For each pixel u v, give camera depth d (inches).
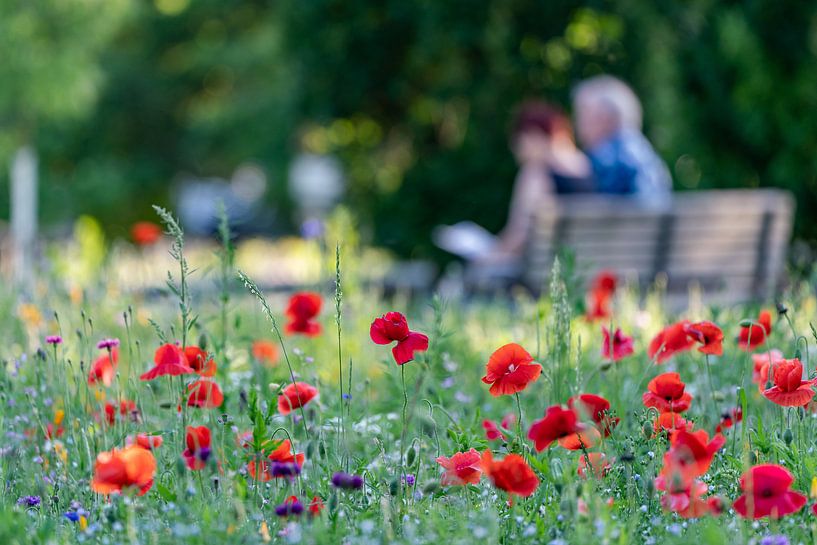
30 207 689.0
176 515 145.6
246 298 330.6
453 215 789.9
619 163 494.6
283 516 143.3
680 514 145.7
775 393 162.1
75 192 1374.3
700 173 626.2
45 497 167.6
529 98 799.1
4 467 180.7
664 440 168.6
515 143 520.1
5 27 638.5
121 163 1472.7
